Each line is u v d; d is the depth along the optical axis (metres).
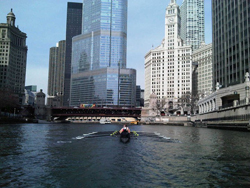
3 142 38.00
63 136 49.94
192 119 145.75
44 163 22.91
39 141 40.25
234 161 24.03
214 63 114.94
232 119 82.69
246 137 49.59
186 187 16.36
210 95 112.25
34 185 16.64
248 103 69.88
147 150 30.66
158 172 19.83
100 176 18.70
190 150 30.88
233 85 94.12
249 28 86.62
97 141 40.28
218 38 111.12
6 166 21.53
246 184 16.95
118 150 30.52
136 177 18.47
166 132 68.25
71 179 17.98
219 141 41.62
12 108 157.25
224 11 105.50
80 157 25.81
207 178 18.27
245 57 88.88
